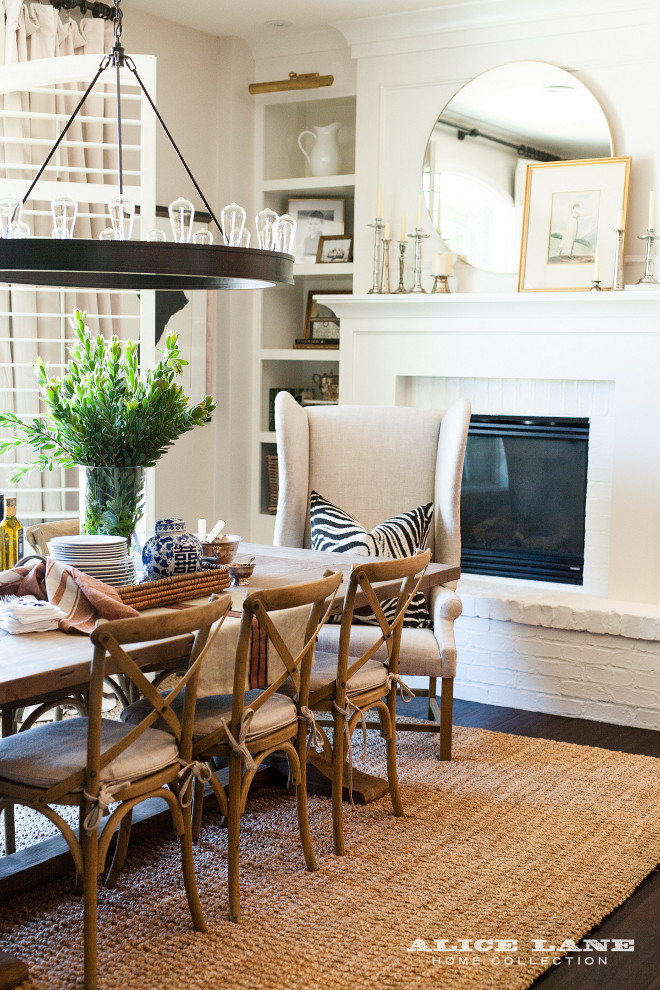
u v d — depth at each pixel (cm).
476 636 457
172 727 235
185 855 246
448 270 512
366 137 546
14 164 419
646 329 465
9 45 442
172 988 224
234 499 610
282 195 619
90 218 476
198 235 247
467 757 376
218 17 541
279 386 635
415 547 390
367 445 428
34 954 237
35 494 468
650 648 420
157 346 543
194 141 573
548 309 484
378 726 351
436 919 256
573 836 308
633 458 474
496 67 507
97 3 497
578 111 489
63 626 245
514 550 525
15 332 457
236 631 261
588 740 405
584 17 484
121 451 283
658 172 475
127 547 277
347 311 541
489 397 525
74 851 220
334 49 568
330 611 295
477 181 518
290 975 230
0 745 234
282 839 302
